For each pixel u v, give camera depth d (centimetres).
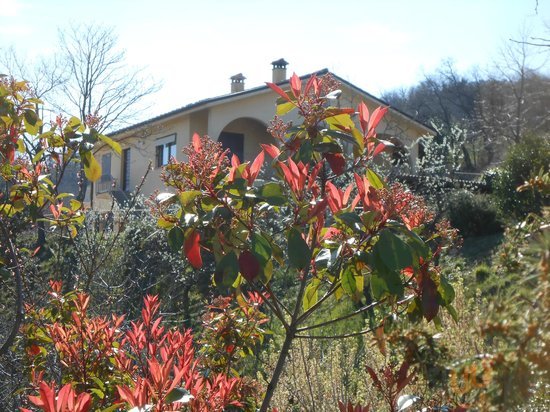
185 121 2522
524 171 1672
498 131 3866
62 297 418
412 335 198
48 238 754
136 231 998
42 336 400
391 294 270
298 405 543
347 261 291
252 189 289
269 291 307
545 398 177
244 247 283
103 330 374
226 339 416
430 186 1747
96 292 739
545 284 150
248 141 2666
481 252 1609
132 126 2480
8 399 456
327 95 321
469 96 4666
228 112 2420
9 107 405
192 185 302
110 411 293
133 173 2853
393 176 1608
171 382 270
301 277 335
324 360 614
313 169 303
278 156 315
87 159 411
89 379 358
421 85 5009
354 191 726
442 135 2177
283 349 304
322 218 296
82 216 459
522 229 229
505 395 155
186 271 962
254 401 382
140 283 889
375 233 275
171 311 937
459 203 1812
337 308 874
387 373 250
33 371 387
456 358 183
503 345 164
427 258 280
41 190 425
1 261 416
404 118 2267
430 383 197
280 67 2633
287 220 302
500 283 191
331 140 320
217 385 330
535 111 3881
